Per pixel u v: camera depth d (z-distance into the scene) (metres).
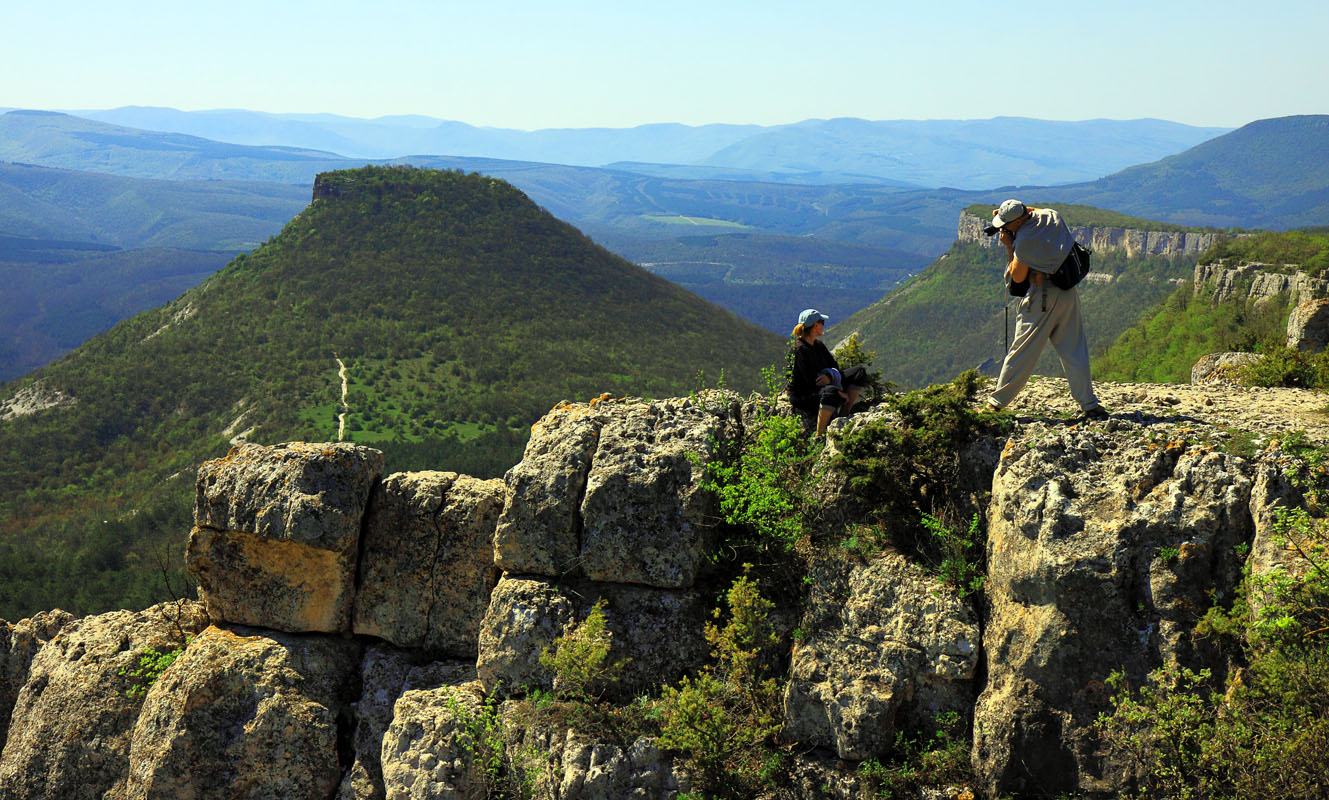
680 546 8.20
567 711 7.80
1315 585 5.78
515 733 7.86
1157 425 7.24
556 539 8.48
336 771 8.63
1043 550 6.59
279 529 8.99
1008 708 6.59
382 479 9.57
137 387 139.88
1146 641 6.29
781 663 7.75
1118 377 83.12
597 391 137.50
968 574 7.20
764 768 7.16
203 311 158.88
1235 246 94.38
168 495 103.56
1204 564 6.29
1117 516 6.55
